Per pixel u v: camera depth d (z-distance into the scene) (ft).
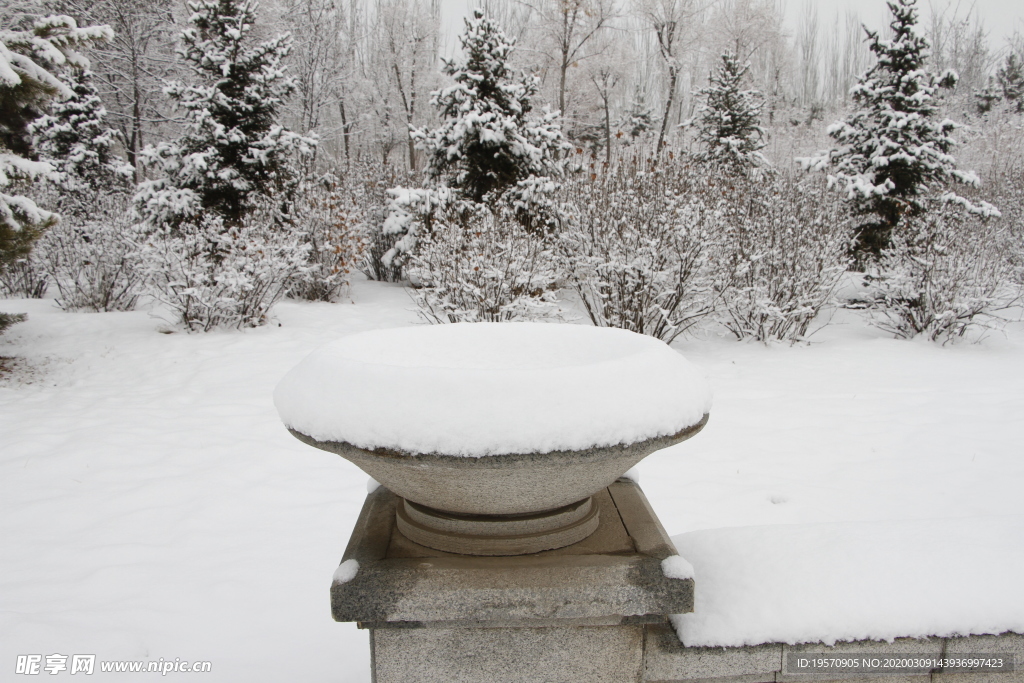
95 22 56.70
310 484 11.32
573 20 65.36
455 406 3.66
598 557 4.26
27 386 18.11
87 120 48.67
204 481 11.41
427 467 3.72
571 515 4.58
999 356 21.74
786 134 84.74
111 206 34.40
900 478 11.43
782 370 20.29
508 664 4.30
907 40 35.70
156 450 13.03
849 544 5.11
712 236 23.15
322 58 66.33
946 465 12.04
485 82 35.09
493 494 4.12
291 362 20.77
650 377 4.09
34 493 10.85
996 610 4.50
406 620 4.08
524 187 31.99
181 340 23.36
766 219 25.55
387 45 77.71
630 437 3.75
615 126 92.99
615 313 23.32
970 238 24.70
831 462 12.30
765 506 10.25
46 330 24.20
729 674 4.55
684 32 70.33
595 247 23.58
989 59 86.07
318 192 37.42
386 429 3.69
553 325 6.35
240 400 16.84
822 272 23.98
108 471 11.87
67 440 13.62
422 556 4.34
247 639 6.93
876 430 14.21
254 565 8.46
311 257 33.37
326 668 6.44
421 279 26.66
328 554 8.78
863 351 22.77
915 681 4.59
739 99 53.52
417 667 4.28
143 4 59.06
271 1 61.67
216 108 35.40
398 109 81.30
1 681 6.15
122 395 17.37
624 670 4.39
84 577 8.15
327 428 3.89
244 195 36.01
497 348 6.28
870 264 28.91
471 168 35.35
